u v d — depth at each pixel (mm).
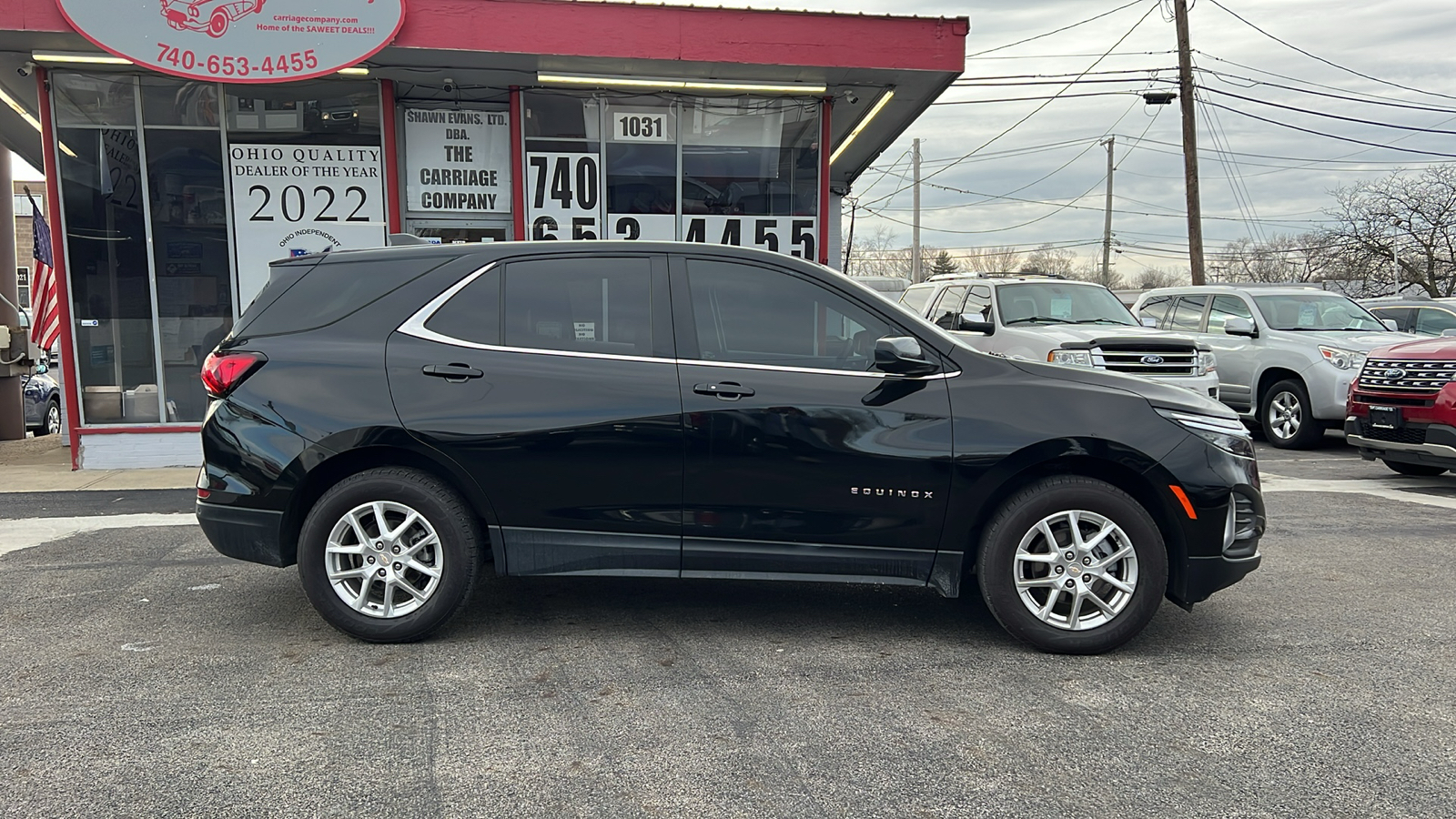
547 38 9438
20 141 12695
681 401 4160
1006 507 4188
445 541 4180
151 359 9945
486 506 4184
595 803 2900
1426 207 39344
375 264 4426
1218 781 3066
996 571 4180
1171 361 9219
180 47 8922
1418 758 3236
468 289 4340
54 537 6406
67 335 9648
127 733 3334
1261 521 4297
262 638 4348
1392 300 14320
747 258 4371
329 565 4184
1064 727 3471
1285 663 4148
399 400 4148
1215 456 4160
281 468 4133
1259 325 11984
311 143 10211
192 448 9867
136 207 9844
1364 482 8961
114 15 8750
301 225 10273
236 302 10164
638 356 4242
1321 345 11117
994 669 4047
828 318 4316
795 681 3887
